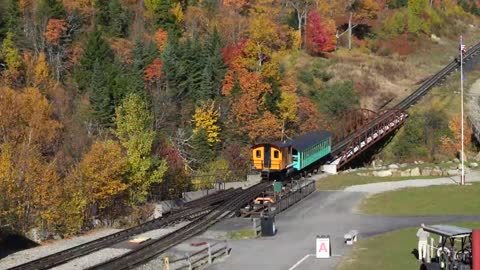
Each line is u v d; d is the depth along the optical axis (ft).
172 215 195.21
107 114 304.91
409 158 324.60
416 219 179.63
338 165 286.66
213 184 257.55
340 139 331.16
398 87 417.49
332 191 230.07
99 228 198.29
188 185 256.93
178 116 324.39
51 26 383.45
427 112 351.46
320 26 453.99
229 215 187.11
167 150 265.13
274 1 485.56
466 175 259.60
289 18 473.26
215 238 160.45
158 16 439.63
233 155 301.02
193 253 138.41
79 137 272.51
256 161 242.78
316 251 138.41
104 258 139.23
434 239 145.07
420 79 435.12
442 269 113.70
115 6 437.17
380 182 245.86
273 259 137.08
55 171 208.03
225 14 465.88
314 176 266.77
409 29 532.32
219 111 321.93
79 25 418.31
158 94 323.57
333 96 369.71
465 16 637.71
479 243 103.50
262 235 162.61
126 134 229.04
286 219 185.26
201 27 450.30
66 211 191.31
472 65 450.71
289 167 245.86
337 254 140.05
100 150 208.64
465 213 185.98
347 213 192.44
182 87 341.41
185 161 285.64
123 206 216.13
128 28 436.35
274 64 351.87
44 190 190.08
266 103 325.83
